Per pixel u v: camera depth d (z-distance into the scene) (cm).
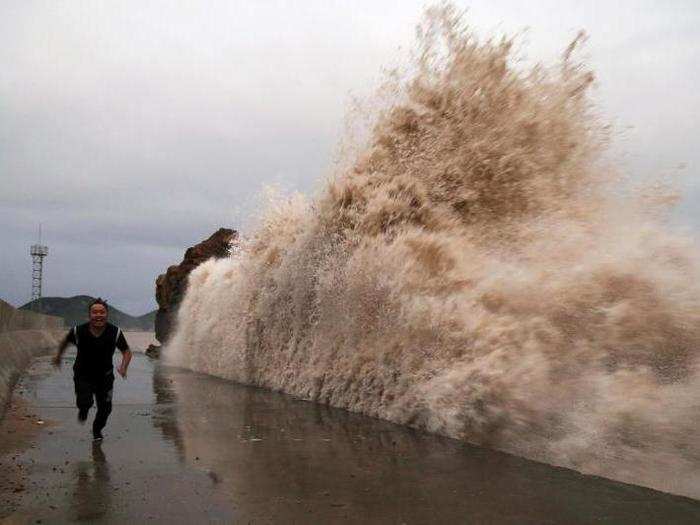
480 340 640
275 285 1156
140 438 628
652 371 507
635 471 467
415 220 872
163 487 447
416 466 509
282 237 1216
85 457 541
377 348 795
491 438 591
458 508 402
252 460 532
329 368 909
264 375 1145
